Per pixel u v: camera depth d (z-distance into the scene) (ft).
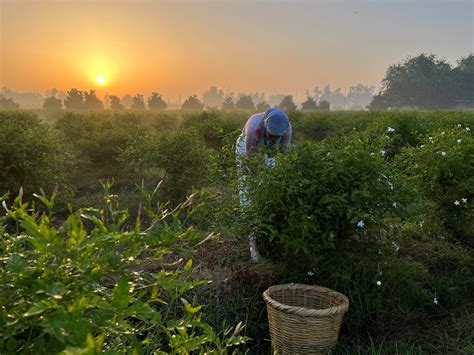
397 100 287.89
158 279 4.44
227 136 16.19
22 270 3.75
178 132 24.43
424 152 17.52
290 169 12.29
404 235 17.03
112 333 4.31
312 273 12.78
